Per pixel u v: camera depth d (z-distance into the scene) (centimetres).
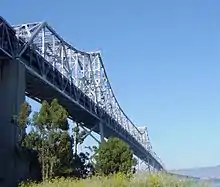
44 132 3450
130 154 4631
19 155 3584
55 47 5491
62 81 5394
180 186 2211
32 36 4562
